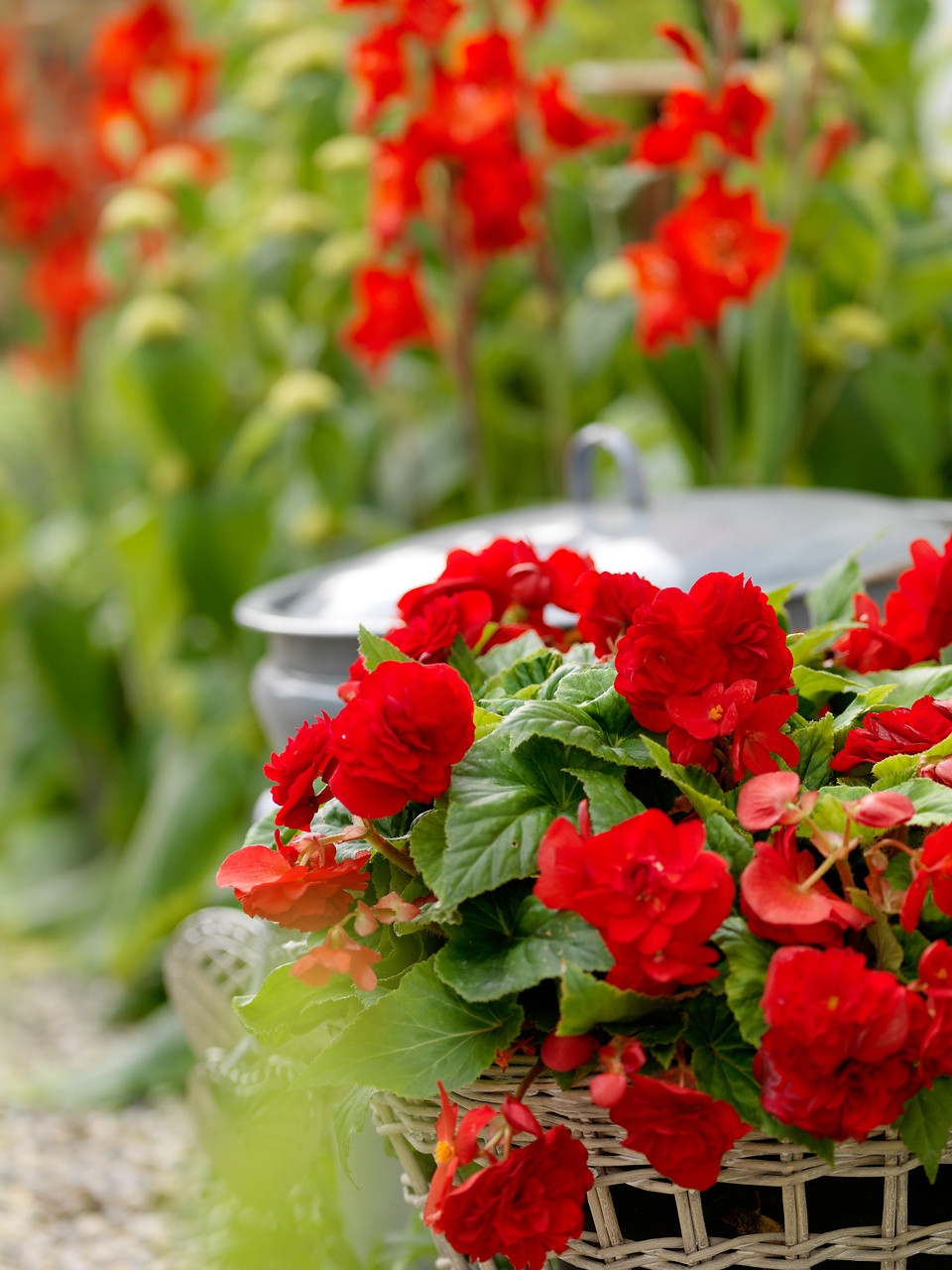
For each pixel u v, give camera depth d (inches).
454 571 79.7
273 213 159.0
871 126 159.3
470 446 138.0
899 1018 66.0
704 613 70.8
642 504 97.3
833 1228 70.7
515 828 70.6
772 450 130.8
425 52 125.3
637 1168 70.2
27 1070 159.8
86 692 199.3
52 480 247.0
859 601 78.4
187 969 95.7
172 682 176.2
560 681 74.0
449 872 69.9
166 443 160.4
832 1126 67.0
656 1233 71.2
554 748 72.4
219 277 179.0
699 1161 67.8
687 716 70.2
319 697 90.1
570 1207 68.7
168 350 156.9
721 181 115.0
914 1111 68.2
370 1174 86.4
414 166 120.9
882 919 68.5
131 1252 113.9
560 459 143.9
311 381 147.1
